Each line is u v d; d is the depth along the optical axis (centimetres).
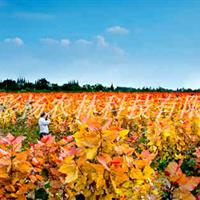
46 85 7675
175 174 432
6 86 7600
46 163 548
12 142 502
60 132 2214
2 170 482
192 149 920
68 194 487
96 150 445
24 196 488
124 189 450
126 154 462
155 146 906
